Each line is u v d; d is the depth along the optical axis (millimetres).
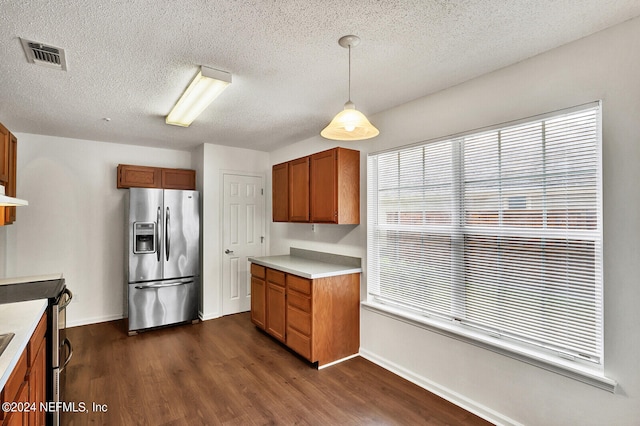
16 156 3400
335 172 3109
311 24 1672
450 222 2486
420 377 2666
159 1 1471
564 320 1891
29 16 1567
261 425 2172
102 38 1777
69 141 4043
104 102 2764
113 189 4309
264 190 4926
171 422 2199
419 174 2727
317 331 2979
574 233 1851
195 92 2428
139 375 2842
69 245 4047
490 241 2238
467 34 1768
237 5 1508
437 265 2578
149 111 2998
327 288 3045
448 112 2488
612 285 1696
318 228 3895
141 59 2021
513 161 2121
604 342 1716
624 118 1661
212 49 1913
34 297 2135
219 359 3180
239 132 3791
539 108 1980
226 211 4570
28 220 3809
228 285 4602
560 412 1868
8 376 1146
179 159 4793
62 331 2295
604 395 1713
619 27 1678
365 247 3223
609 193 1708
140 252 3902
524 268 2062
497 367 2158
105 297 4281
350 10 1554
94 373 2865
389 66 2141
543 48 1919
